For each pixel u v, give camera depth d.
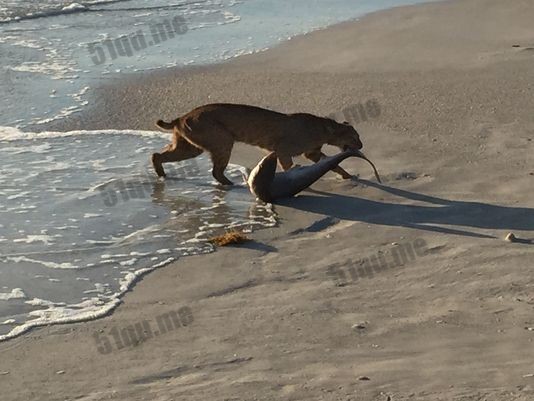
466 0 27.89
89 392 8.62
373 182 14.57
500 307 10.28
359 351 9.30
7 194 14.03
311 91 19.39
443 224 12.92
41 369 9.17
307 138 14.70
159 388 8.63
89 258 12.04
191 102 18.97
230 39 24.14
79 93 19.53
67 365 9.25
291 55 22.50
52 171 15.05
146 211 13.61
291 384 8.53
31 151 15.96
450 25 25.02
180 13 27.03
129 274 11.57
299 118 14.68
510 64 21.02
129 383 8.79
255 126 14.48
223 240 12.45
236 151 16.20
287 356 9.26
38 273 11.56
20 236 12.66
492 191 14.05
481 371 8.64
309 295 10.86
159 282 11.38
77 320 10.34
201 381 8.73
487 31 24.28
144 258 12.05
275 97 19.09
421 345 9.38
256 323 10.12
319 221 13.21
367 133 16.73
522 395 8.03
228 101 18.92
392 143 16.19
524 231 12.58
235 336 9.80
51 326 10.20
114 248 12.36
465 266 11.48
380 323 10.00
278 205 13.84
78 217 13.34
